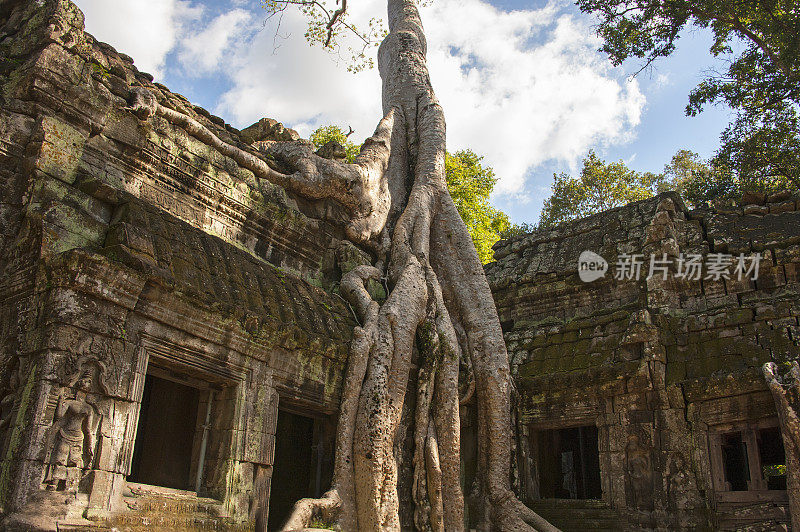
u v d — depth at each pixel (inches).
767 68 688.4
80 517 245.3
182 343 302.2
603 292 542.0
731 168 780.6
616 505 452.4
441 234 525.3
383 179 535.5
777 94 688.4
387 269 489.7
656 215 525.7
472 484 450.0
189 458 358.3
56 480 242.2
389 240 512.7
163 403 368.5
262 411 337.1
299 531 300.2
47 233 274.1
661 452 443.2
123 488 269.6
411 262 465.4
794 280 458.0
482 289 498.6
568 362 509.4
